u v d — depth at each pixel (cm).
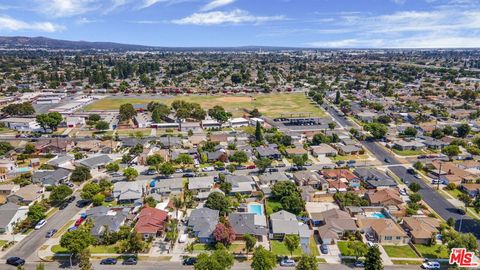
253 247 7875
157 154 13338
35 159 13562
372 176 12044
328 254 7819
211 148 14888
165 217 9069
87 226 8394
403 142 16000
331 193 10988
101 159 13525
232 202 10081
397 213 9581
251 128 19362
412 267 7369
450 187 11425
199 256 6900
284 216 9125
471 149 14762
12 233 8594
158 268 7219
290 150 14838
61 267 7238
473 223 9262
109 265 7300
